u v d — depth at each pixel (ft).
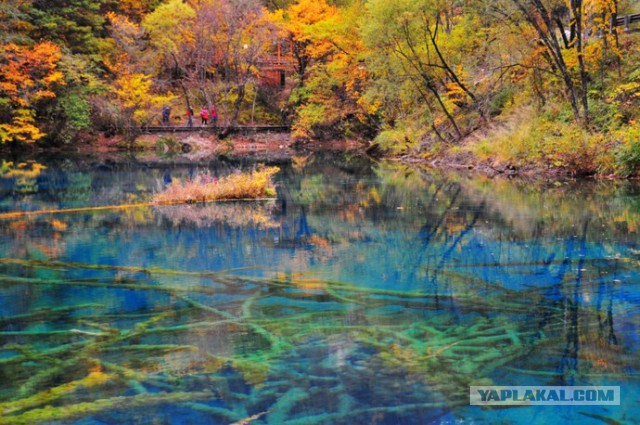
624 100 48.65
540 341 12.07
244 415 8.98
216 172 58.54
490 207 33.42
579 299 15.05
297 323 13.29
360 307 14.55
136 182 50.06
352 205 35.68
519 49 56.65
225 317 13.79
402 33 62.75
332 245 23.20
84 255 21.34
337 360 11.03
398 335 12.46
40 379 10.37
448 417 8.89
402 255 21.22
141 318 13.76
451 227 27.27
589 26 54.65
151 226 28.04
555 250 21.54
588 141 46.44
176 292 16.05
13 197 40.27
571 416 8.90
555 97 56.44
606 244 22.36
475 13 58.75
